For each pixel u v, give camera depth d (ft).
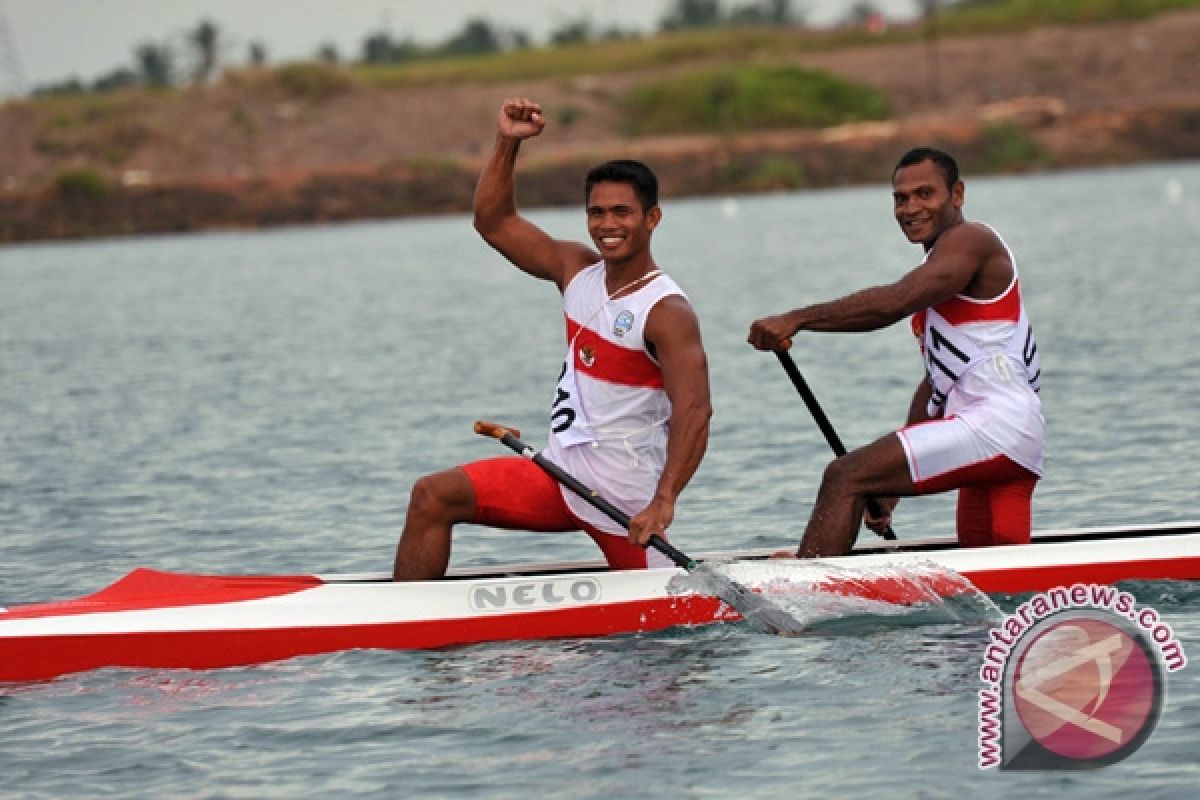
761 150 594.65
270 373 175.11
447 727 62.23
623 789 56.08
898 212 76.54
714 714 62.59
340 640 71.72
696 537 93.35
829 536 74.84
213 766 59.36
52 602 77.56
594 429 72.84
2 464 124.47
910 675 66.03
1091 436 117.08
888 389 142.41
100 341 219.00
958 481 75.10
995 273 74.59
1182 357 152.15
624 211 70.59
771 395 141.69
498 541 94.48
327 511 104.12
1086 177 547.90
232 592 73.20
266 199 543.39
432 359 181.27
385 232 476.95
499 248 76.84
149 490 112.37
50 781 58.44
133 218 531.91
